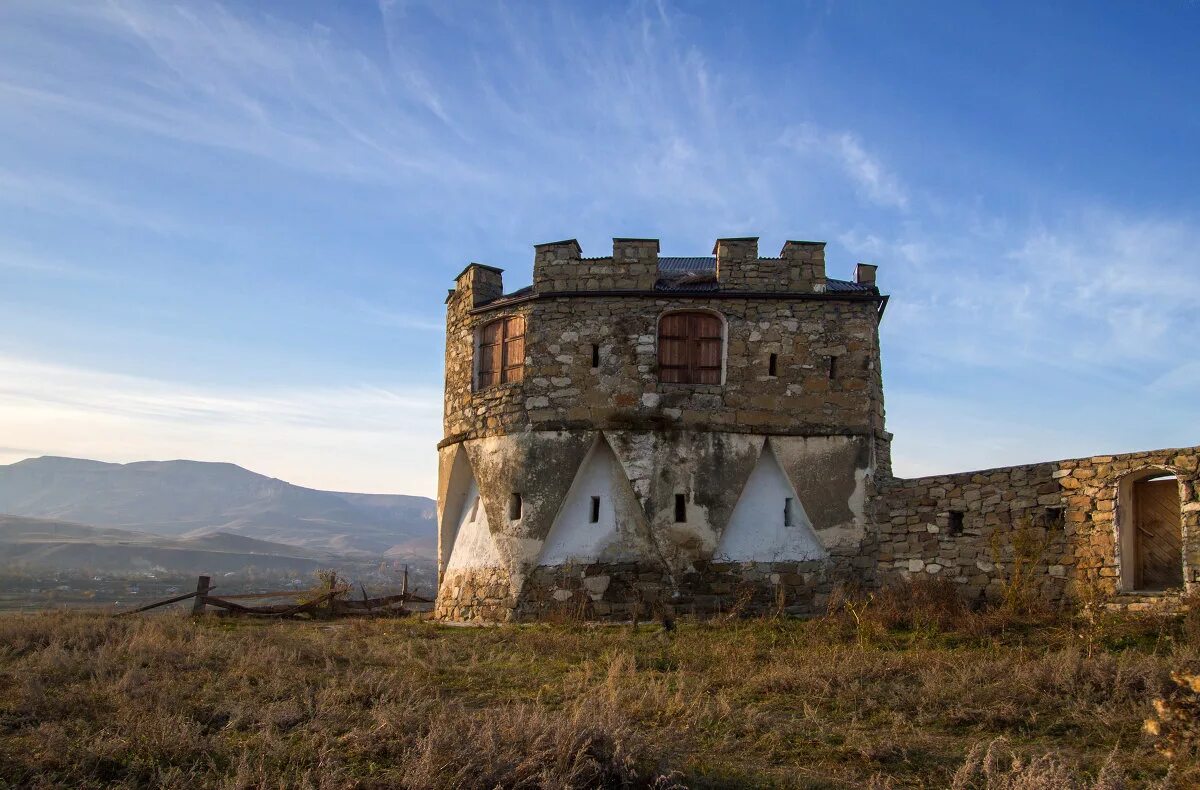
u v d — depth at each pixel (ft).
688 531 75.46
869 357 77.92
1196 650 46.55
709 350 79.00
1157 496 62.13
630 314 78.89
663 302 78.84
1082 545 62.49
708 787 31.17
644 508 75.87
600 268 79.92
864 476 76.07
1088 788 28.94
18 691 41.19
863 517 75.56
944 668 47.57
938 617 61.57
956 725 38.63
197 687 44.32
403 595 99.96
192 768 30.89
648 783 30.58
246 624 78.69
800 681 45.70
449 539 87.04
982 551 67.82
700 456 76.48
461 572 82.79
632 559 76.07
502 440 80.18
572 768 29.81
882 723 39.27
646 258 79.77
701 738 36.78
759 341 78.07
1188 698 34.78
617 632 66.90
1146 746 34.60
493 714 37.14
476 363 85.20
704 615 73.92
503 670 51.70
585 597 75.82
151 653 51.67
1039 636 55.62
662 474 76.33
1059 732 37.29
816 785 31.73
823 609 73.77
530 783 29.12
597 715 34.73
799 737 37.01
